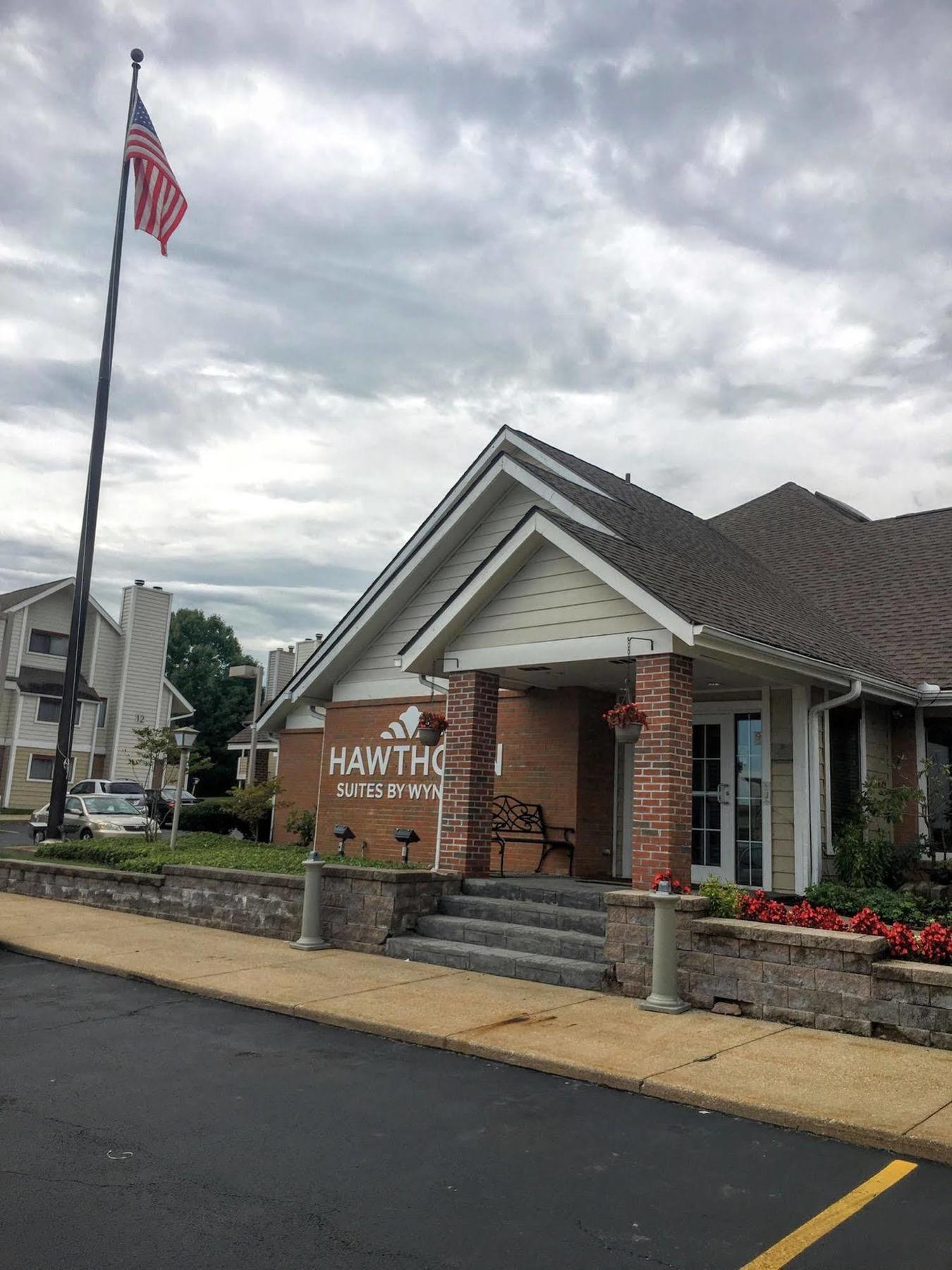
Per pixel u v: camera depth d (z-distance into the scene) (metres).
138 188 17.31
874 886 11.31
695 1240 3.92
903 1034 6.86
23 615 41.53
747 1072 6.07
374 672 16.89
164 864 12.84
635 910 8.44
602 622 10.55
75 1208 4.14
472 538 15.45
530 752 14.05
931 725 13.47
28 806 40.25
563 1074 6.23
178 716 49.16
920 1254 3.81
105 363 17.36
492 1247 3.83
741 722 12.88
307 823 18.31
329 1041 7.03
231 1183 4.44
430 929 10.37
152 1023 7.52
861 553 17.86
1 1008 8.00
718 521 21.36
